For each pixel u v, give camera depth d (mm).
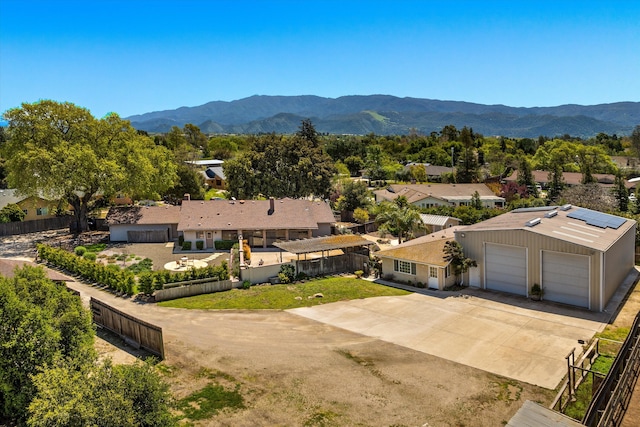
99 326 23469
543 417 10414
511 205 55781
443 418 15023
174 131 134875
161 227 47594
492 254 29344
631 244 32500
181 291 29297
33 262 38281
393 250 32938
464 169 94188
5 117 46281
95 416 10703
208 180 94812
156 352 19875
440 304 27172
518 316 24734
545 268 27078
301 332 22953
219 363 19234
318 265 34906
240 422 14805
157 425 11539
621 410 11742
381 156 122000
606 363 18672
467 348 20750
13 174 45562
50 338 14250
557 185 68875
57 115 47406
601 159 101312
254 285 32125
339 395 16547
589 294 25484
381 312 26016
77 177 45062
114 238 46812
